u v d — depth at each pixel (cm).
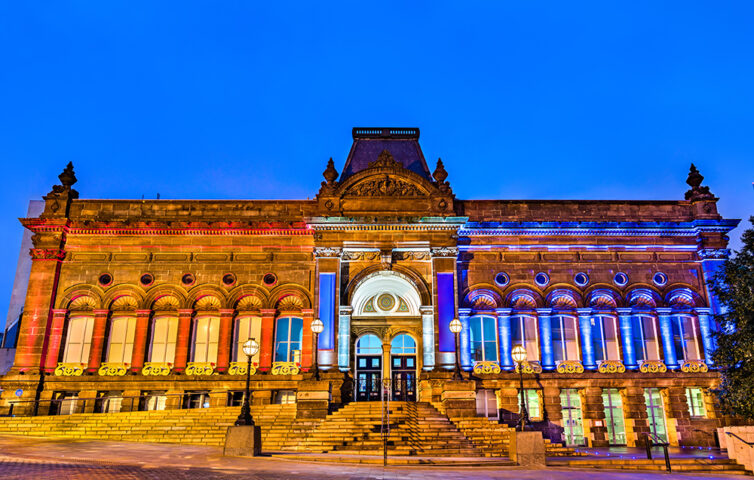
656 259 3634
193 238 3609
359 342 3731
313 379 3025
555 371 3428
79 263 3553
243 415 2239
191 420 2878
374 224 3431
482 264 3606
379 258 3456
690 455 2669
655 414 3403
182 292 3528
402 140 4031
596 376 3372
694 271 3622
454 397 3038
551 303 3562
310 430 2736
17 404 3247
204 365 3403
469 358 3438
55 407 3319
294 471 1769
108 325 3497
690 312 3544
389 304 3750
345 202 3531
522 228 3609
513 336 3522
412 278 3428
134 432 2739
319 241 3450
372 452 2492
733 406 2733
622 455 2647
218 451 2259
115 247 3584
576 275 3594
